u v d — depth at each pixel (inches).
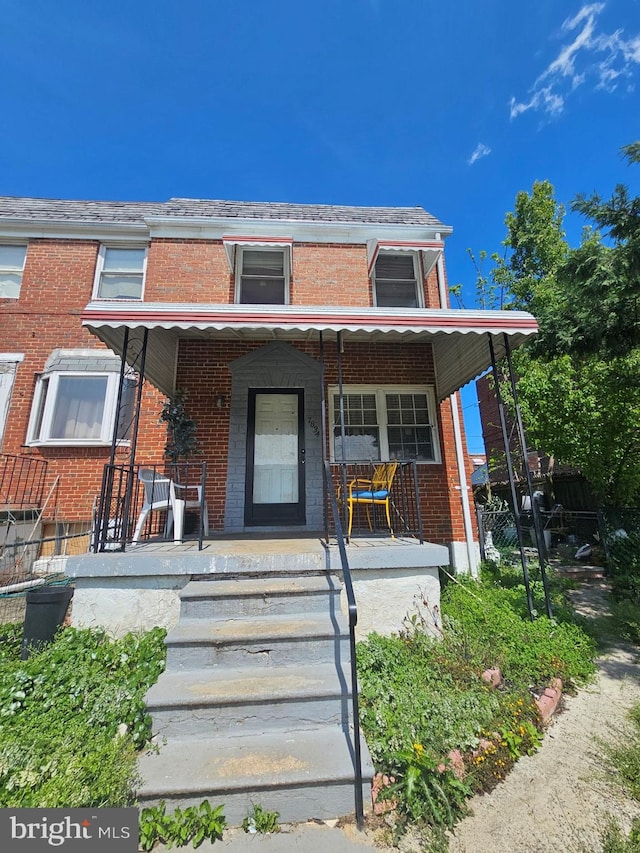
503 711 119.5
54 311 301.1
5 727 101.0
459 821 88.7
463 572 265.7
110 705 108.3
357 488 235.9
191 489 259.9
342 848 80.4
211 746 99.0
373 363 295.9
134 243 323.6
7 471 269.6
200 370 280.1
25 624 146.0
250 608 138.6
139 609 149.1
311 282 314.0
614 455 372.2
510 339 211.9
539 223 642.8
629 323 243.9
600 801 93.7
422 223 339.9
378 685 118.0
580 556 375.9
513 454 537.3
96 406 287.4
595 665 163.5
